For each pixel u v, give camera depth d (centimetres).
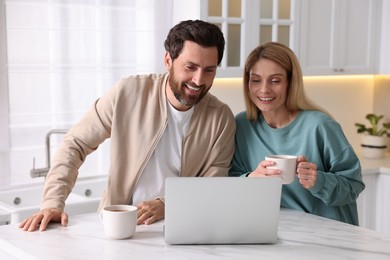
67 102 363
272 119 266
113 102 250
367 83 496
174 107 247
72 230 214
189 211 198
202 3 362
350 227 226
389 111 488
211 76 235
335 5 426
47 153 336
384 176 422
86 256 186
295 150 261
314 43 418
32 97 352
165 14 387
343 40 435
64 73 360
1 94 341
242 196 200
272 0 392
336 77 475
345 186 249
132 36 380
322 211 260
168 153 252
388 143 482
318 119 257
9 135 346
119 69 379
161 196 252
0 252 201
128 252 191
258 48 261
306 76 424
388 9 450
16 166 350
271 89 255
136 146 248
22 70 347
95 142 255
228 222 201
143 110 249
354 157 258
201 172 258
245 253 193
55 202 229
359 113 493
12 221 290
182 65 231
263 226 202
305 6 409
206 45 227
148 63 388
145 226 221
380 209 425
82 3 361
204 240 201
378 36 458
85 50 365
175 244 200
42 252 189
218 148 255
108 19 371
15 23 342
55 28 354
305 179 230
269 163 225
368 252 195
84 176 374
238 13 378
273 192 201
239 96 420
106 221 203
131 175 249
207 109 256
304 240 208
